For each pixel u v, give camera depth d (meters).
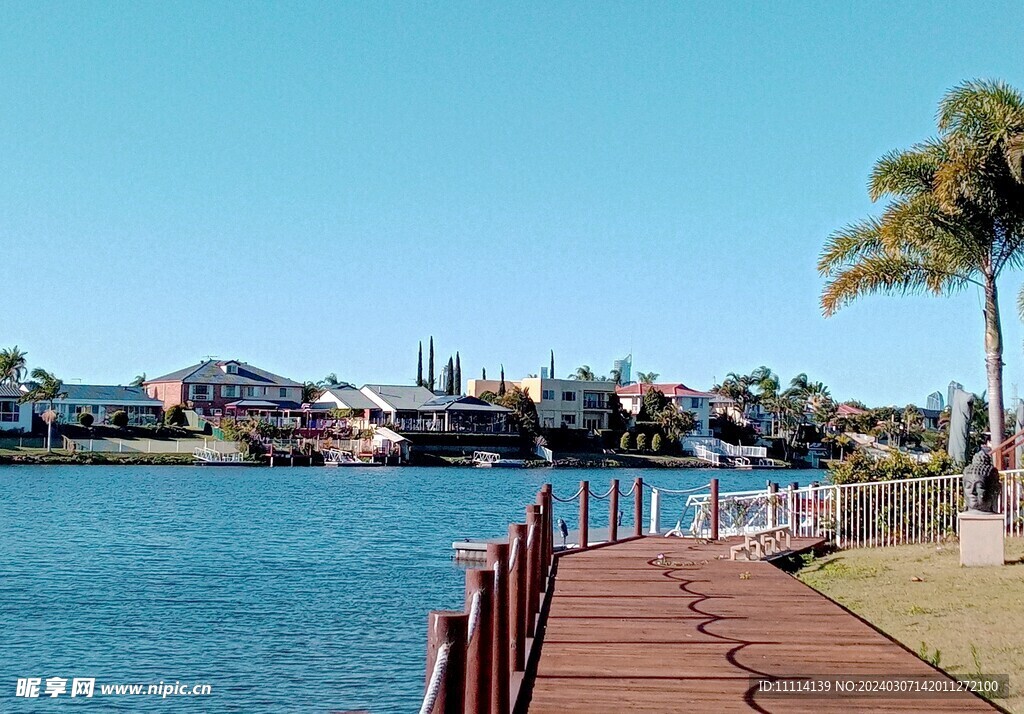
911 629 12.23
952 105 23.78
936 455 23.78
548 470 112.00
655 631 11.56
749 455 129.38
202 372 130.50
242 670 17.73
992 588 14.95
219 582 28.12
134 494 66.06
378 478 92.38
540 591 13.65
